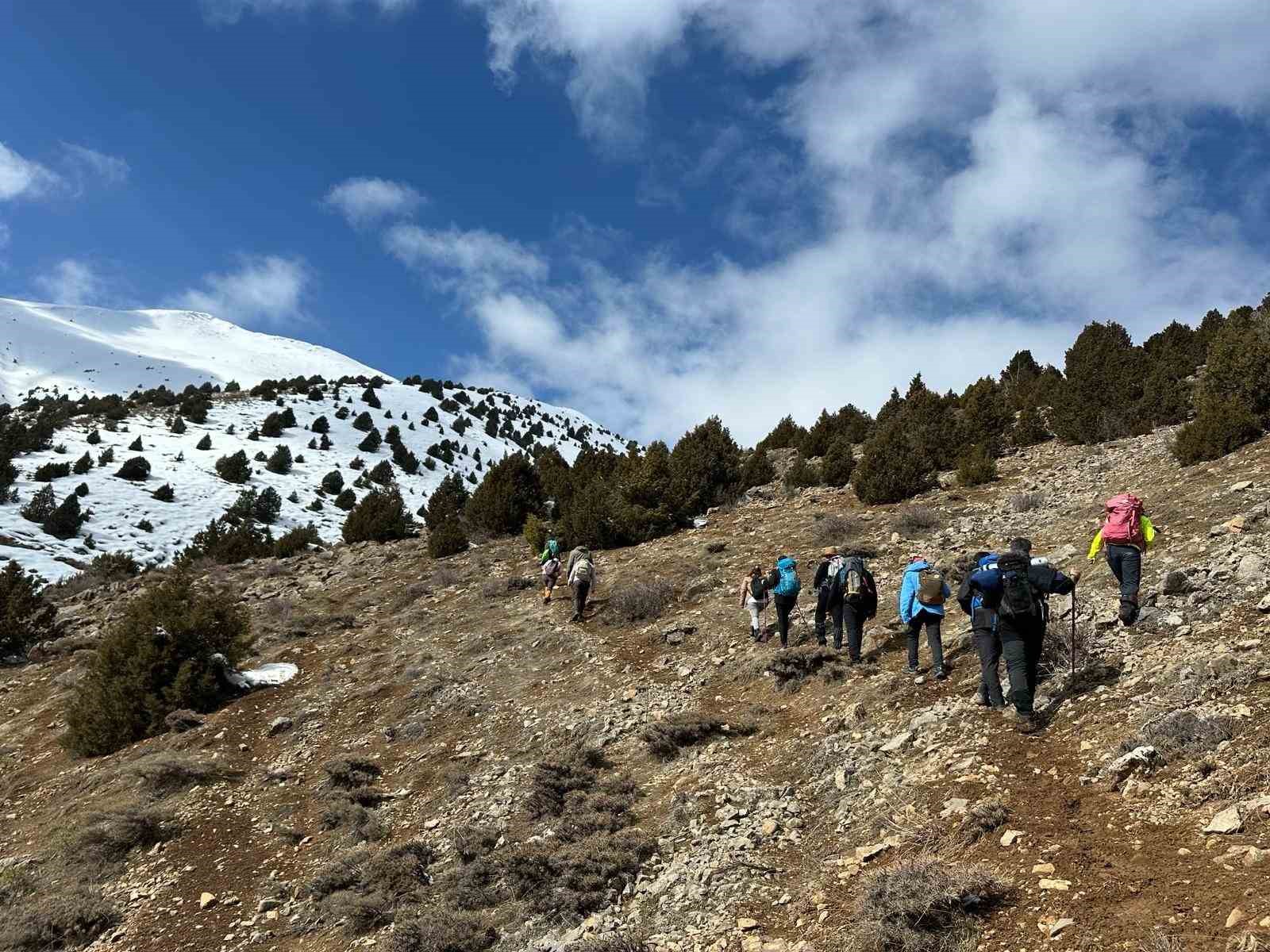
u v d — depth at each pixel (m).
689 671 11.33
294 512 58.53
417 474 82.81
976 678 7.95
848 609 9.84
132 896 8.40
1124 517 8.03
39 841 10.15
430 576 20.56
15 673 17.70
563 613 15.34
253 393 108.75
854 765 7.12
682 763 8.59
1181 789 5.11
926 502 18.03
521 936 6.31
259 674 14.55
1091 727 6.30
